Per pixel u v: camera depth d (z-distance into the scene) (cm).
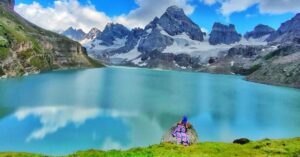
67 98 16325
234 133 10712
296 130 11494
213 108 15525
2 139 8638
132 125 10969
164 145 4647
